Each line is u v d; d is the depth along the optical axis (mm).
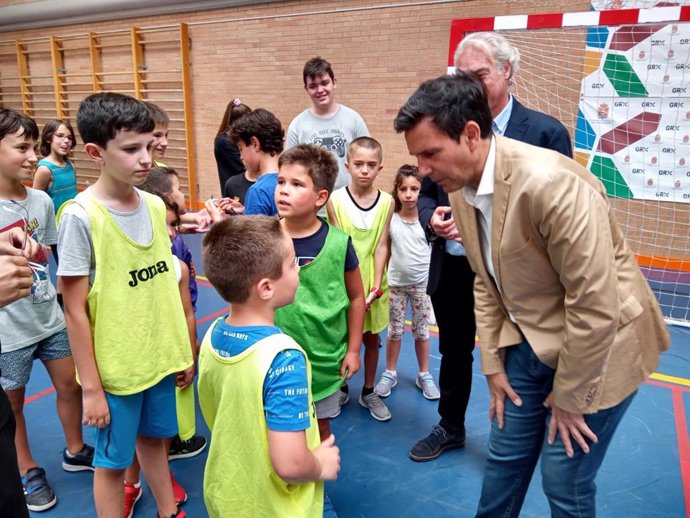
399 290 2641
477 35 1726
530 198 1061
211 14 6551
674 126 4254
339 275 1656
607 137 4566
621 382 1153
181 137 7227
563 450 1221
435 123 1077
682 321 3717
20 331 1815
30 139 1921
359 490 1970
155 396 1583
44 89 8492
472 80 1116
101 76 7688
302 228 1669
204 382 1174
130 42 7223
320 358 1659
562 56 4605
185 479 2047
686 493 1943
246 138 2082
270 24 6172
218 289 1107
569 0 4520
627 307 1146
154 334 1515
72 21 7637
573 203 1021
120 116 1300
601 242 1021
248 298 1101
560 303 1199
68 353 1972
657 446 2236
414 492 1961
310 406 1175
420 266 2561
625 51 4316
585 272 1018
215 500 1145
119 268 1414
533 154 1104
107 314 1406
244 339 1071
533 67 4738
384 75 5633
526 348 1294
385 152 5828
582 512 1284
